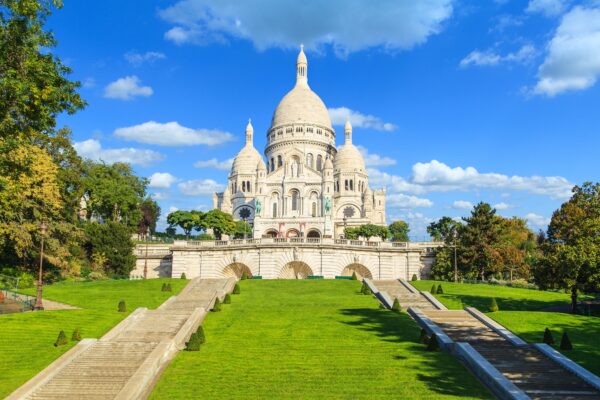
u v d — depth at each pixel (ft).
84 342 117.50
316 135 554.46
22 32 108.99
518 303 185.16
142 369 98.12
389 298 170.09
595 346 116.67
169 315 147.54
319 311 154.40
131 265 269.44
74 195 265.34
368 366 103.50
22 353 112.68
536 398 85.35
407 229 511.40
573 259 161.07
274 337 124.98
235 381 96.07
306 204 487.20
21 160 142.92
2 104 108.58
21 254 203.21
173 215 420.77
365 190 542.16
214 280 210.79
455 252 254.27
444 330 130.52
